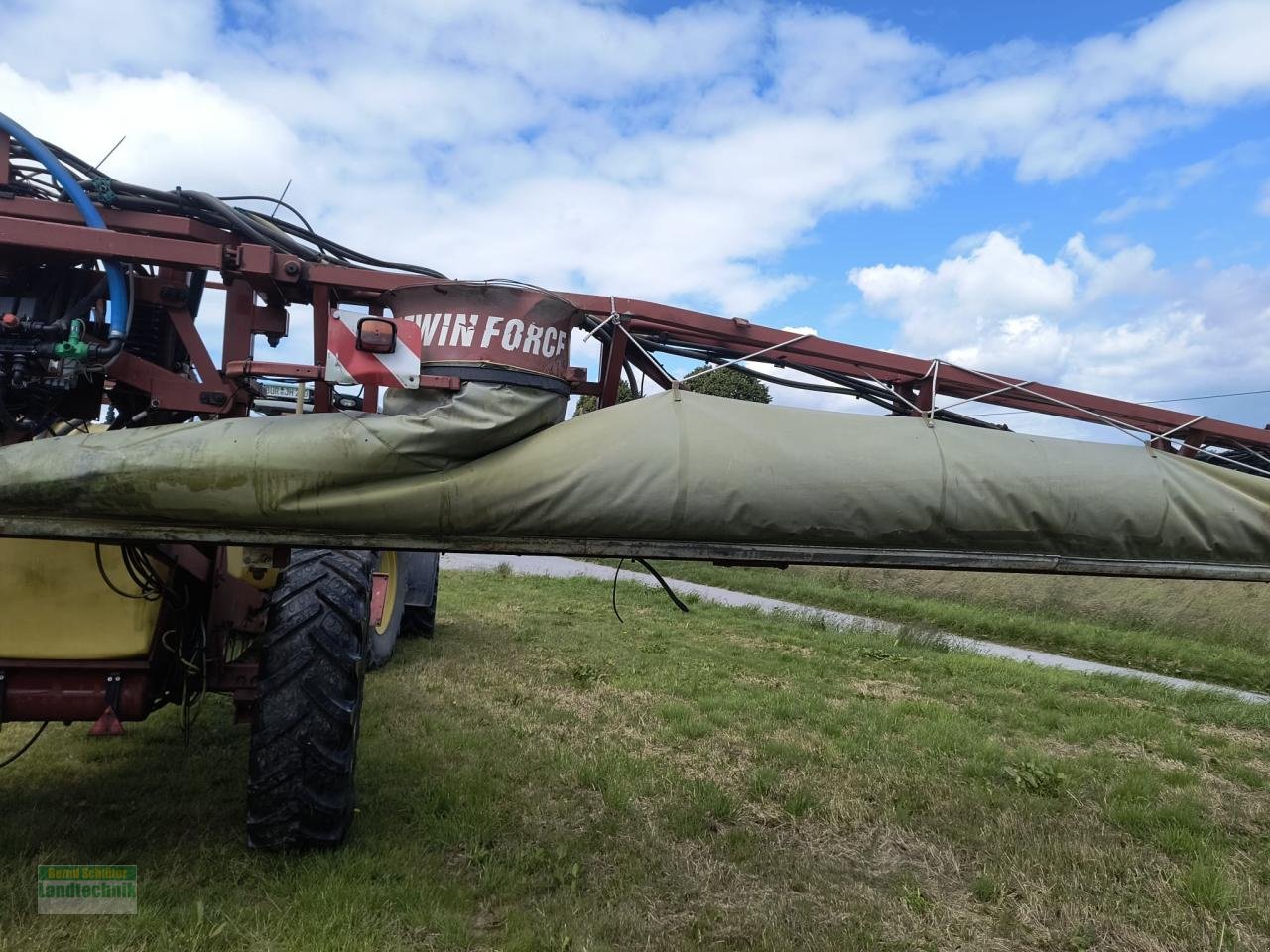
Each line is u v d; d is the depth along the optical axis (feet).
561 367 8.83
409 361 8.13
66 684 9.51
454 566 55.11
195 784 12.52
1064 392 10.75
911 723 18.69
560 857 10.73
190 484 7.56
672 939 9.03
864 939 9.24
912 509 8.55
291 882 9.40
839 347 10.14
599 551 8.34
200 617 11.22
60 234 8.46
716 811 12.73
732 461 8.33
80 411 10.22
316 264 9.05
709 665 23.86
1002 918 9.98
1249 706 24.08
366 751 14.33
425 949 8.46
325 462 7.73
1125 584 49.98
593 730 16.52
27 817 11.09
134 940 8.21
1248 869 11.94
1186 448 10.94
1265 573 9.35
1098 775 15.75
